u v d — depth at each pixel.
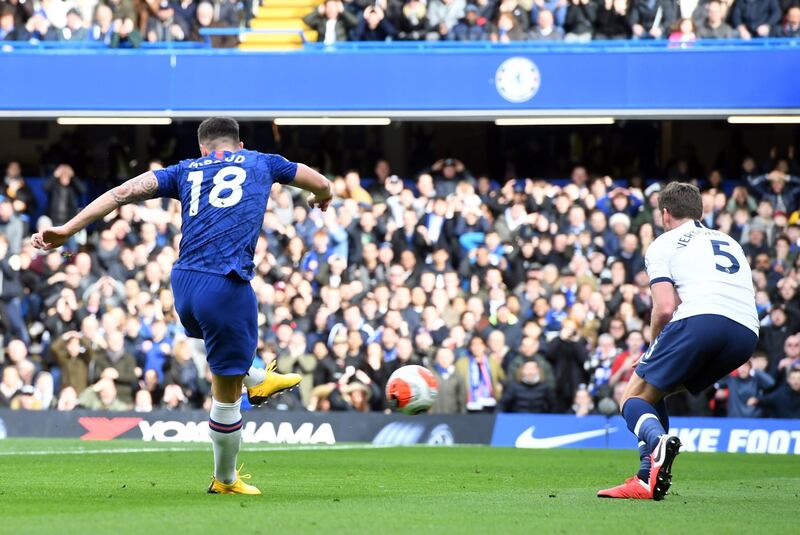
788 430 31.38
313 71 38.38
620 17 39.19
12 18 39.94
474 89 38.06
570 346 33.31
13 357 34.06
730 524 12.20
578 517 12.73
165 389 33.62
